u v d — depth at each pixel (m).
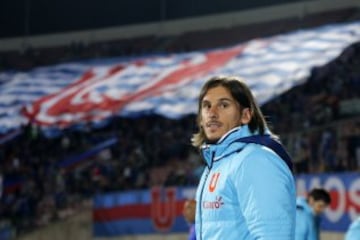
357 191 12.95
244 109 2.83
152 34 35.94
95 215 18.97
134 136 24.38
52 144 25.31
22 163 24.83
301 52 14.95
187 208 6.84
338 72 22.97
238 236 2.65
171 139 23.25
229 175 2.68
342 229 13.22
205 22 34.75
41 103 17.48
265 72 14.47
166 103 15.36
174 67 17.62
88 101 16.98
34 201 21.97
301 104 21.70
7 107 18.77
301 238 7.57
